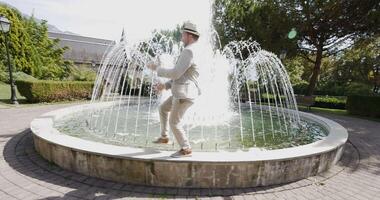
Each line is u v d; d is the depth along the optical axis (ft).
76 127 20.18
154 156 11.90
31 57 67.92
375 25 47.37
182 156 12.00
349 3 46.85
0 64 61.57
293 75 90.12
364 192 12.32
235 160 11.76
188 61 10.96
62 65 86.07
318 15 49.67
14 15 63.82
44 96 43.19
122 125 21.26
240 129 21.40
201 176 11.70
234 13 59.00
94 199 10.66
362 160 17.33
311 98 49.93
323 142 15.97
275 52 53.78
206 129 20.70
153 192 11.34
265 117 29.12
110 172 12.24
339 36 54.13
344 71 91.61
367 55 77.66
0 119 27.78
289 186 12.50
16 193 11.03
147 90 48.11
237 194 11.47
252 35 56.34
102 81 38.19
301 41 55.31
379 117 41.52
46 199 10.59
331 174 14.26
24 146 17.42
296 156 12.80
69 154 13.11
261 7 53.98
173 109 11.68
